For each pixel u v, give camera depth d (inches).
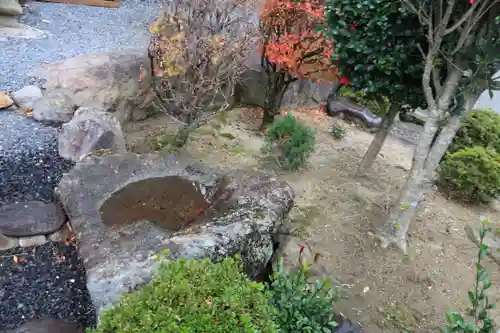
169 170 136.9
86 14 258.7
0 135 146.6
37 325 98.5
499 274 147.5
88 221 112.4
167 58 156.9
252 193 127.6
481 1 113.9
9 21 226.4
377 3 138.2
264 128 216.4
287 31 188.4
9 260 113.0
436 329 120.7
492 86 128.5
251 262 112.8
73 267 115.3
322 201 170.7
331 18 155.3
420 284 137.0
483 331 81.3
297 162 184.9
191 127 177.9
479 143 203.0
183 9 161.0
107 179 128.9
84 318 103.9
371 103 247.8
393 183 193.3
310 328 90.0
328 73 199.6
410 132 253.1
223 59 167.5
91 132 146.6
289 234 143.9
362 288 131.7
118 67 185.2
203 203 124.5
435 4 123.4
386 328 118.7
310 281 125.5
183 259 78.6
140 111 199.2
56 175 137.4
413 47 144.3
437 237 162.6
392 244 150.3
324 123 241.9
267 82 225.8
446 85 131.0
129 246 102.7
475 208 189.6
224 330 66.6
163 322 66.2
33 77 176.1
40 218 121.6
